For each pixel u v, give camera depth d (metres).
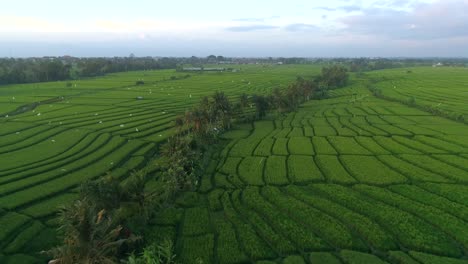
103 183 43.66
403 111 121.94
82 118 104.62
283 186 61.09
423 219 49.88
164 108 120.12
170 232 46.78
